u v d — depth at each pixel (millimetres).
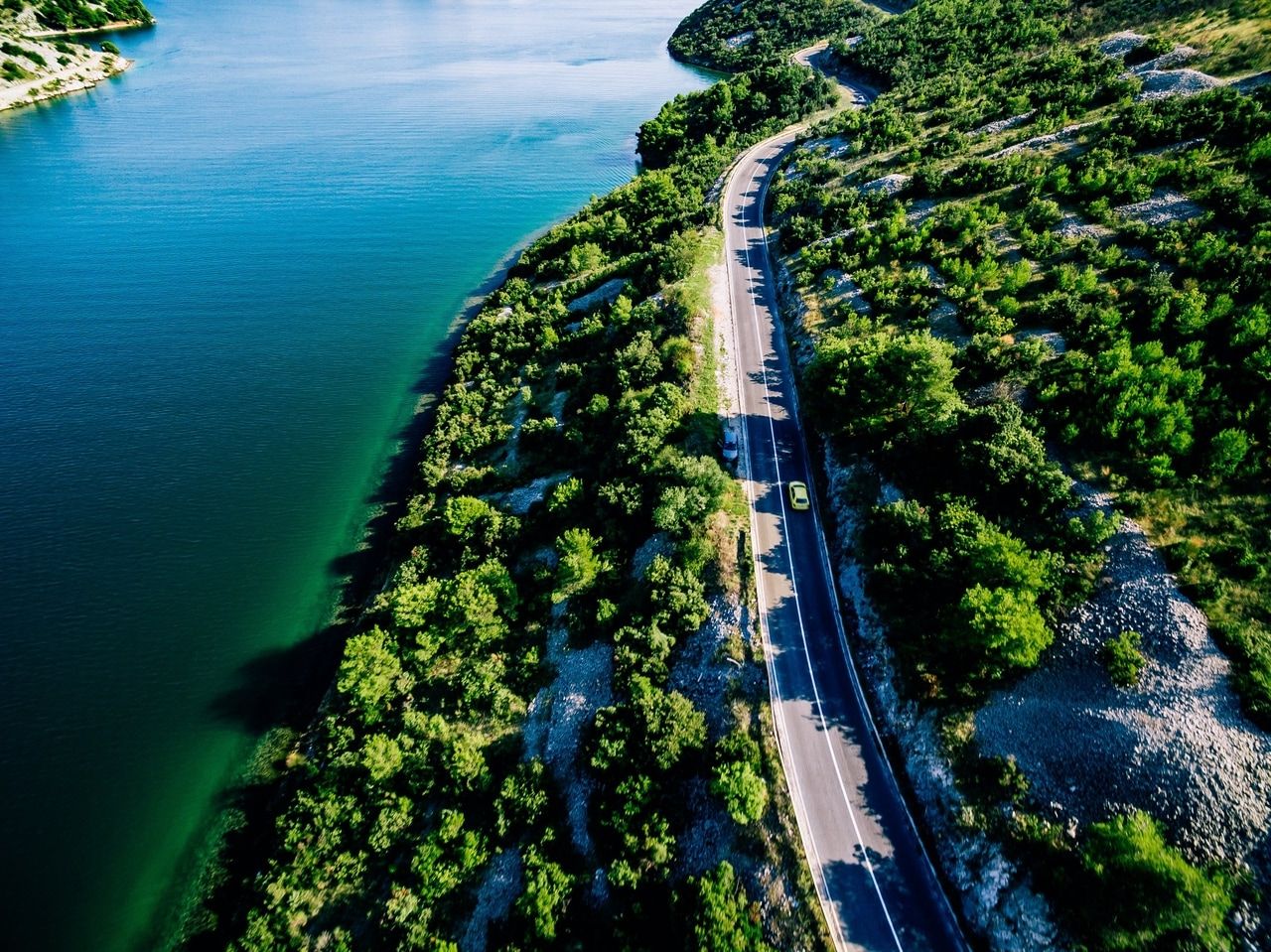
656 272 115562
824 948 44625
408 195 182250
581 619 70062
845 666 59938
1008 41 159500
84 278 142875
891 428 71625
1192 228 79000
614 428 88062
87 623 78500
